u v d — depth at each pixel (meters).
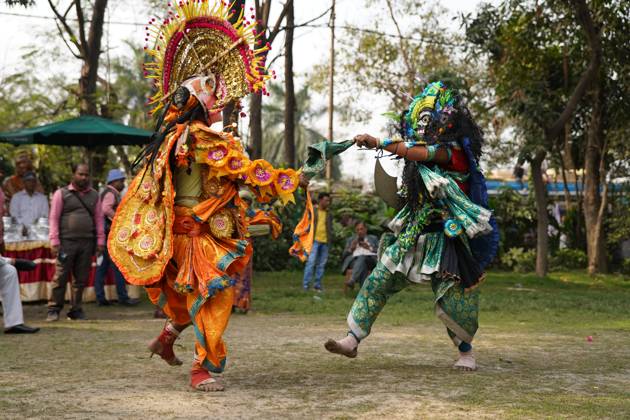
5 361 5.50
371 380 4.72
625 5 17.77
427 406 3.93
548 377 4.92
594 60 17.50
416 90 20.23
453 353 6.00
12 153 18.50
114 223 4.59
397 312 9.93
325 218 13.62
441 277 4.95
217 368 4.38
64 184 18.38
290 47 18.86
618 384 4.70
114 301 11.45
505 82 19.33
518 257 21.91
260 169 4.48
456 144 5.11
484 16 19.09
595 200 19.59
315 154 4.79
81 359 5.59
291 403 3.99
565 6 18.05
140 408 3.84
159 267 4.34
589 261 19.47
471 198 5.16
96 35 17.02
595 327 8.35
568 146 21.38
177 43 4.74
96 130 11.84
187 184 4.49
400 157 5.05
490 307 10.55
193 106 4.52
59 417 3.63
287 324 8.41
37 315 9.66
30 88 23.30
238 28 4.68
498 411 3.83
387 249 5.11
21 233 10.72
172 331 4.73
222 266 4.31
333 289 14.55
